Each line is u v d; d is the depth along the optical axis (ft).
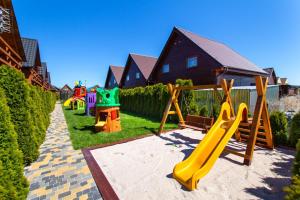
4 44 20.12
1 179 7.63
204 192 9.75
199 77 42.86
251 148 13.33
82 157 14.99
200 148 12.53
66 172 12.23
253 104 27.14
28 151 13.39
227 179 11.09
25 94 13.71
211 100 29.99
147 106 43.37
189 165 11.70
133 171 12.34
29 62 34.17
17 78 13.34
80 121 33.40
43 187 10.39
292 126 16.42
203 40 50.80
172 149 16.88
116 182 10.89
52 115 44.21
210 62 39.88
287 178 11.18
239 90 27.86
